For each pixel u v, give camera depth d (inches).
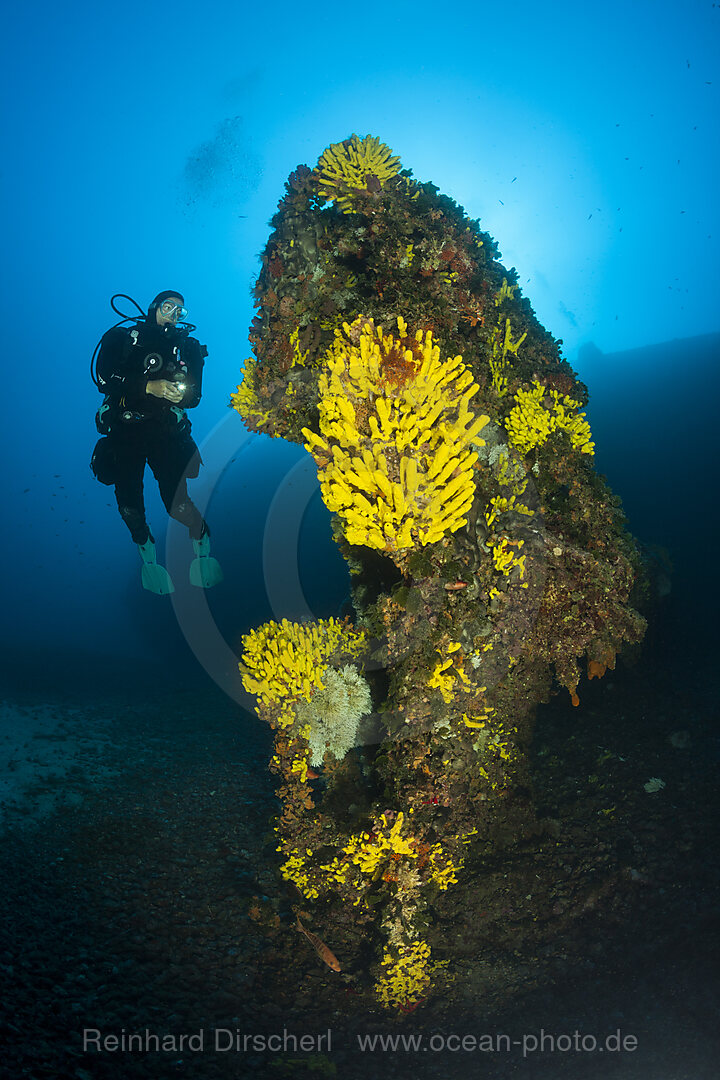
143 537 137.9
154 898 139.0
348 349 100.7
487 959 115.3
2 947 114.0
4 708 252.4
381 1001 110.0
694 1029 90.2
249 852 157.6
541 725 186.7
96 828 166.6
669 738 162.9
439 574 101.1
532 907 122.6
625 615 118.6
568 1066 89.2
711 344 689.6
